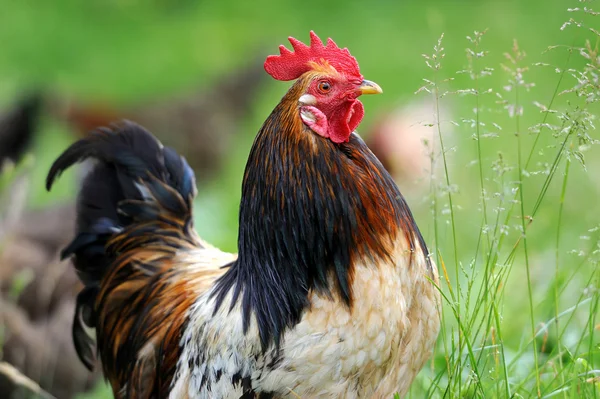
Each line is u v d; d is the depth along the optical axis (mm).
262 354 5090
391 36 22906
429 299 5281
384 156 13570
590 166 11773
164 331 6191
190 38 24891
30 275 9094
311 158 5039
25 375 9078
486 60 19172
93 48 24156
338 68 5207
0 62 22625
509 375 6102
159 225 6992
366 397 5176
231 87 17688
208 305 5633
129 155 7273
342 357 4953
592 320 6203
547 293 7203
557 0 24297
